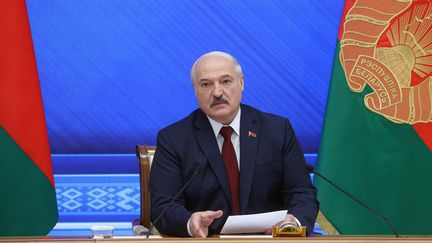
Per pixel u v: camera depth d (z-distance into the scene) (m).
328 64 13.20
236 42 13.16
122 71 13.09
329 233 10.70
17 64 9.38
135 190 13.05
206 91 8.26
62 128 13.02
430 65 9.98
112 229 7.09
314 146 13.23
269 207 8.45
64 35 12.99
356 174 10.22
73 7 13.00
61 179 12.91
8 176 9.28
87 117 13.05
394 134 10.08
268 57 13.19
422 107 10.02
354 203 10.23
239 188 8.27
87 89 13.06
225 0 13.12
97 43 13.05
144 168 9.38
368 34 10.15
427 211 9.99
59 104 13.00
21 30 9.46
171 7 13.09
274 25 13.17
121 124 13.09
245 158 8.36
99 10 13.04
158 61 13.12
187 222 7.41
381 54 10.09
